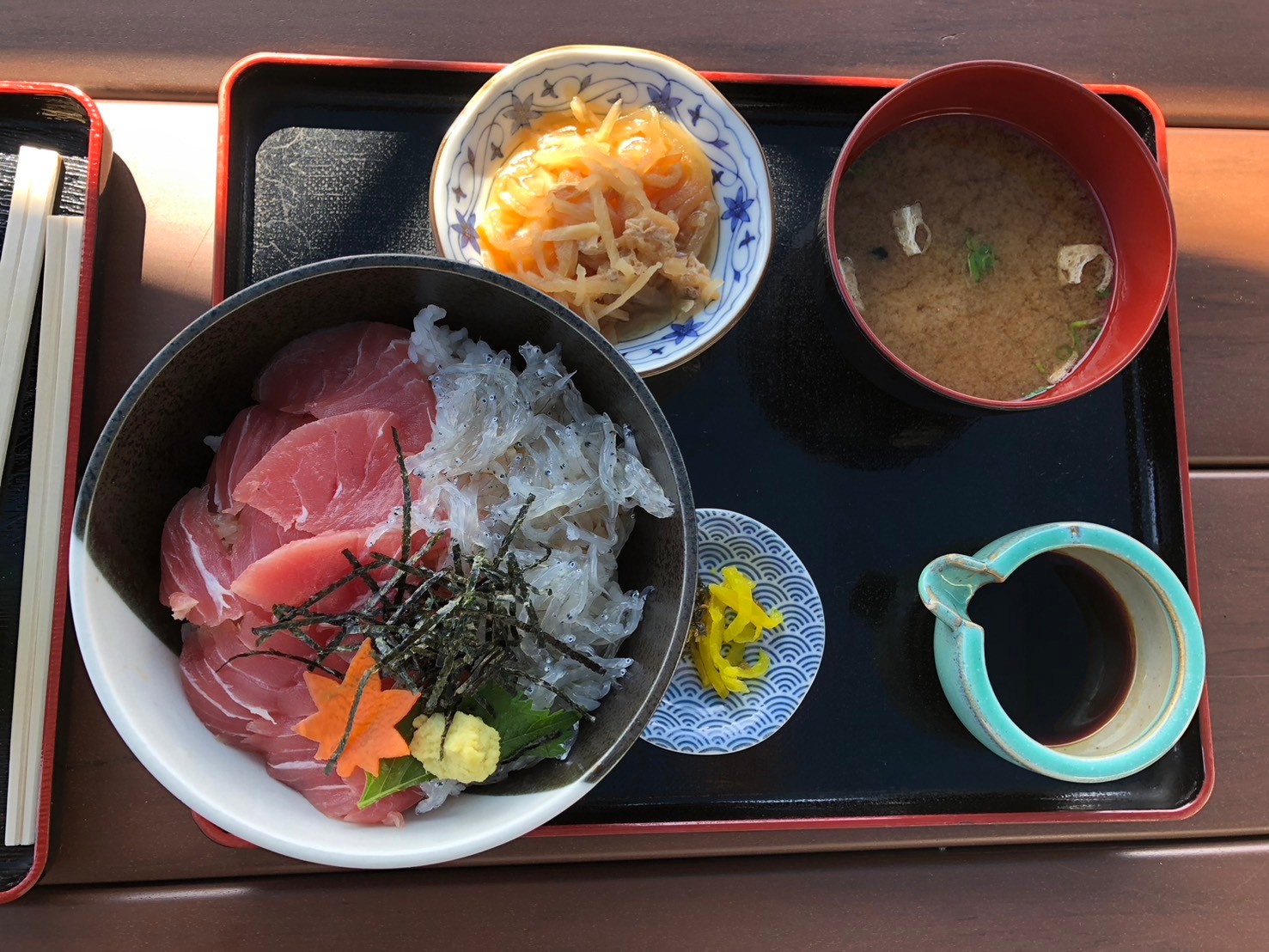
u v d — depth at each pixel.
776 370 0.40
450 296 0.32
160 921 0.38
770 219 0.37
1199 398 0.43
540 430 0.33
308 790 0.31
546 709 0.32
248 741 0.31
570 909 0.39
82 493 0.28
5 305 0.37
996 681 0.39
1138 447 0.41
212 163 0.40
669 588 0.31
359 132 0.39
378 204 0.39
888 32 0.42
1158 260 0.37
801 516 0.39
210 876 0.38
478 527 0.32
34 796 0.36
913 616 0.39
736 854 0.40
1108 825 0.41
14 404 0.37
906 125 0.39
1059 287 0.39
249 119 0.39
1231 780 0.41
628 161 0.37
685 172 0.38
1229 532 0.42
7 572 0.37
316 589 0.31
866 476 0.40
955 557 0.37
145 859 0.37
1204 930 0.41
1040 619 0.40
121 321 0.39
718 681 0.38
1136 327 0.37
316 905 0.38
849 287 0.38
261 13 0.40
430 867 0.39
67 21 0.40
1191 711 0.37
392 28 0.41
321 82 0.39
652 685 0.29
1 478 0.37
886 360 0.35
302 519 0.31
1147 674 0.39
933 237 0.39
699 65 0.42
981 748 0.39
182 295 0.39
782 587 0.39
